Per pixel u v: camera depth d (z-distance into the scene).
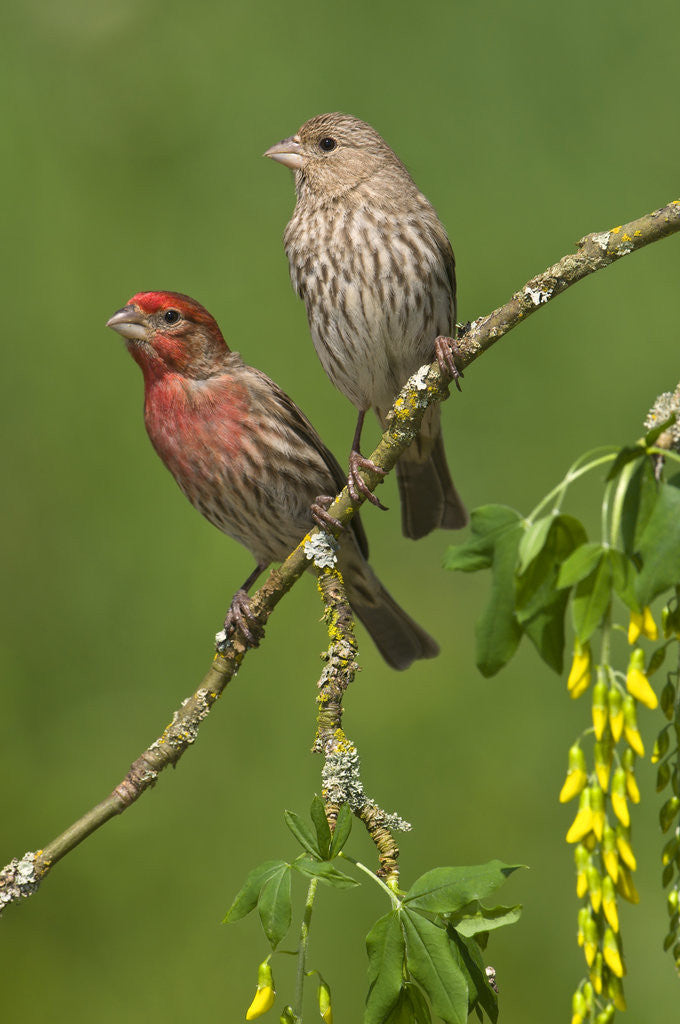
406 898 4.16
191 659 11.38
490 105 12.70
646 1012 9.51
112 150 12.85
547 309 12.08
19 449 12.08
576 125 12.52
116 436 12.15
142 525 11.87
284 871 4.25
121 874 10.75
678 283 12.01
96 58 13.16
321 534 5.83
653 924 9.66
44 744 11.30
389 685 11.24
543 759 10.77
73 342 12.32
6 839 10.91
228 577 11.53
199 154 12.87
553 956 10.06
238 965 10.16
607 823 3.91
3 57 13.02
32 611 11.70
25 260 12.42
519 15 12.85
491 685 11.16
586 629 3.92
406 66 12.91
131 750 11.17
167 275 12.50
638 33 12.65
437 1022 7.11
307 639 11.34
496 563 4.12
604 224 12.20
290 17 13.20
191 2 13.37
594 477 11.62
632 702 3.92
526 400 11.89
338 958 9.95
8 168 12.62
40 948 10.52
